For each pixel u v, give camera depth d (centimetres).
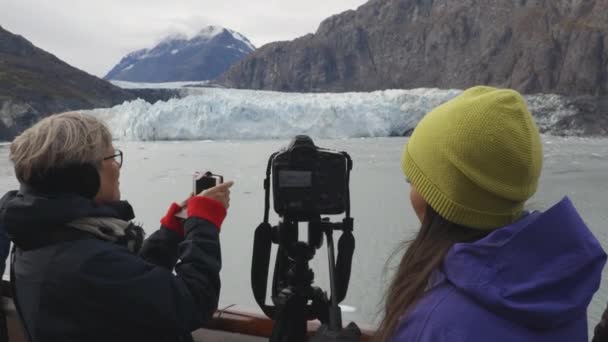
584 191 2533
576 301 86
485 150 91
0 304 206
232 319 202
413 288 98
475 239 100
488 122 92
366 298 1067
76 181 132
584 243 88
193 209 149
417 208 109
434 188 99
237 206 2066
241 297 1065
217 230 149
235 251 1418
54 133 131
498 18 15012
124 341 130
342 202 148
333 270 144
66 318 126
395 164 3753
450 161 95
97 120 142
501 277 86
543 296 85
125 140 6072
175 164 3847
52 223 128
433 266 98
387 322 101
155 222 1917
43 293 126
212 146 5291
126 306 126
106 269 127
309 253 157
